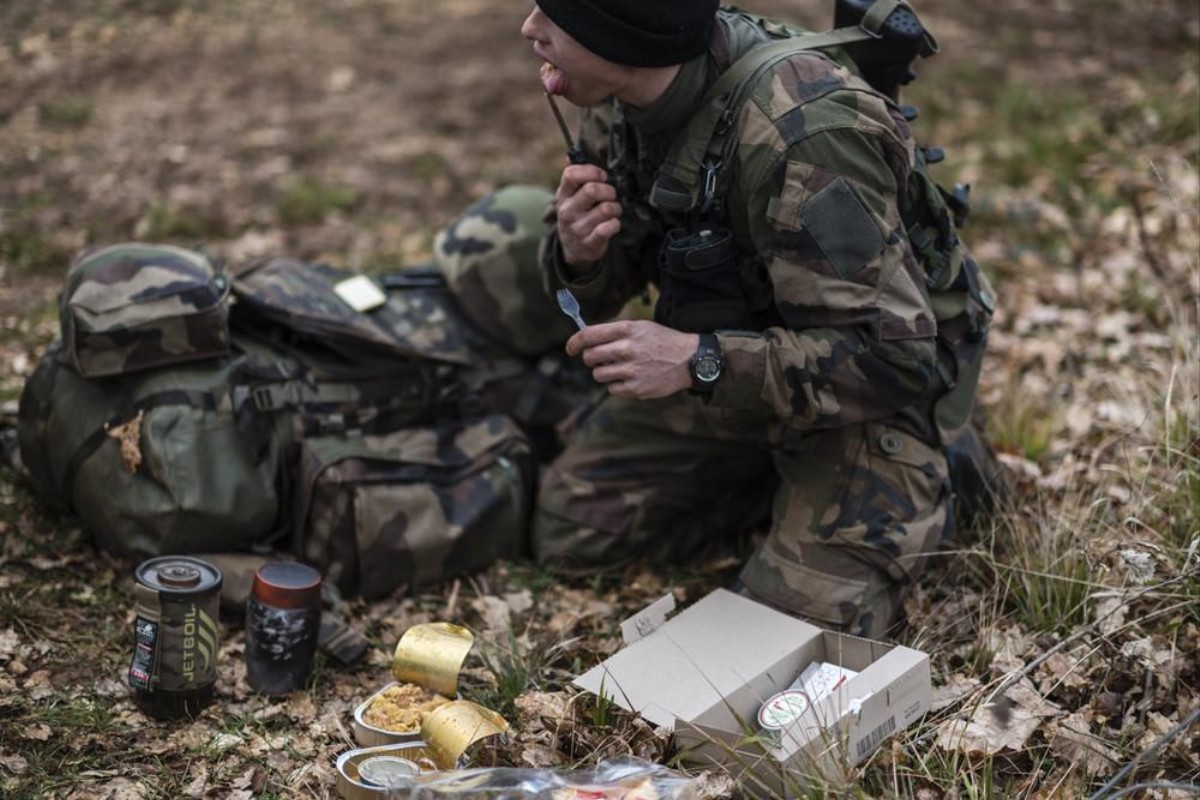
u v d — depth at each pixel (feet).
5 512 12.78
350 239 20.21
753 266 10.50
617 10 9.29
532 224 13.28
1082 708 10.16
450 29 31.17
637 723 9.54
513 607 12.24
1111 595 10.83
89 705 10.46
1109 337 16.30
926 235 10.68
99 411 11.77
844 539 11.03
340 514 11.93
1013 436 14.01
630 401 12.64
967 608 11.57
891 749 9.50
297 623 10.57
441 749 9.14
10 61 27.68
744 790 8.90
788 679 10.15
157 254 11.99
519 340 13.37
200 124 24.77
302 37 30.22
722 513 13.00
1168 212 18.79
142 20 30.71
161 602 10.04
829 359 9.99
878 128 9.84
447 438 12.73
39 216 20.51
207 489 11.56
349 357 12.55
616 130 10.88
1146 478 12.32
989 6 30.14
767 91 9.78
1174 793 9.17
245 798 9.52
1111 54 26.40
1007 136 22.68
